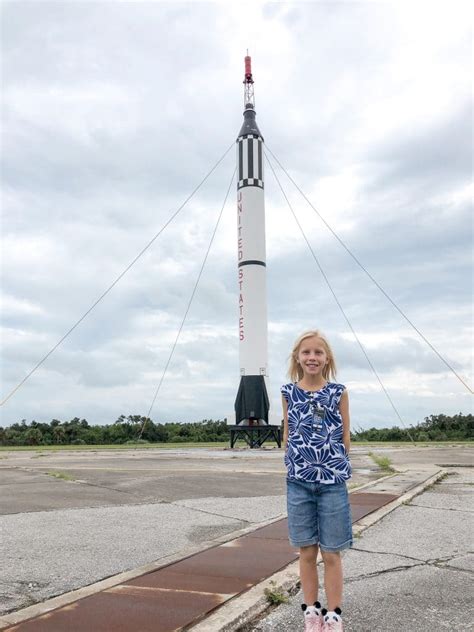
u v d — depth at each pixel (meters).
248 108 41.12
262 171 39.31
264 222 39.03
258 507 10.13
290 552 6.48
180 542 7.21
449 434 56.59
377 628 4.36
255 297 37.91
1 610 4.66
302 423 4.11
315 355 4.22
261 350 37.59
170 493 12.02
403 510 9.66
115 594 4.96
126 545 7.02
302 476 4.06
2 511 9.55
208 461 22.75
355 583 5.52
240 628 4.30
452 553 6.68
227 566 5.87
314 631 3.91
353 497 10.97
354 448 33.84
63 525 8.30
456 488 12.91
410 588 5.36
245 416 36.84
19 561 6.23
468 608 4.81
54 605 4.70
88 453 30.33
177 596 4.89
